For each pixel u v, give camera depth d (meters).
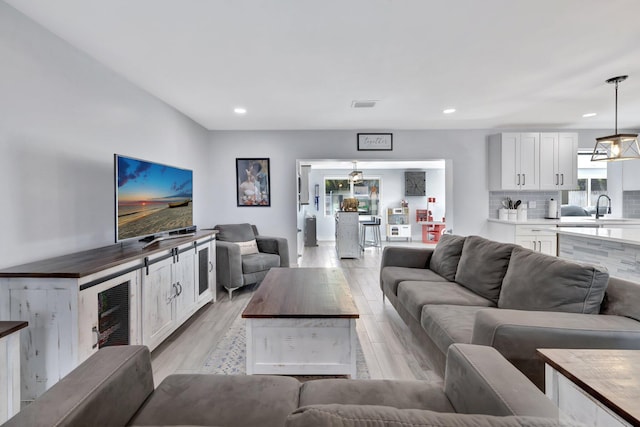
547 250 4.50
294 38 2.21
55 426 0.82
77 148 2.34
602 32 2.17
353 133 5.04
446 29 2.12
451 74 2.87
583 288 1.66
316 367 1.85
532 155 4.79
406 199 9.52
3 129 1.81
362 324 3.00
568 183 4.80
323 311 1.90
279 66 2.66
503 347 1.40
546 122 4.70
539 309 1.77
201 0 1.78
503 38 2.24
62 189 2.20
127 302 2.11
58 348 1.68
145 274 2.27
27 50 1.94
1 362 1.31
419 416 0.55
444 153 5.09
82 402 0.91
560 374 0.93
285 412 1.09
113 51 2.38
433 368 2.20
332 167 9.12
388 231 9.29
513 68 2.75
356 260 6.26
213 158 4.97
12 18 1.85
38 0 1.77
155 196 2.80
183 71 2.74
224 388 1.23
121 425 1.04
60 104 2.19
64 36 2.16
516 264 2.09
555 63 2.66
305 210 9.14
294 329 1.85
